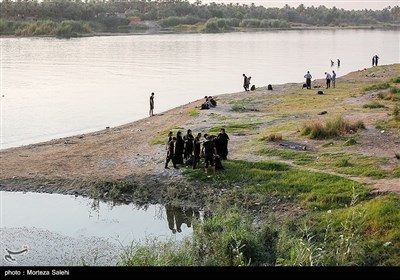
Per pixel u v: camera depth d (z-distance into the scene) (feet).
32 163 84.53
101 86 200.23
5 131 117.39
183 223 62.13
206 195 67.87
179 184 71.51
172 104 158.81
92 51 371.56
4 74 231.50
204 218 62.23
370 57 350.23
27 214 64.03
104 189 71.97
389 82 162.20
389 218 51.98
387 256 46.75
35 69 254.47
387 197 57.31
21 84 200.54
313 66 286.66
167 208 66.54
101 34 597.93
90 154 89.20
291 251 47.11
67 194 71.46
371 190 60.44
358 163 71.92
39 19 636.89
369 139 83.82
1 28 548.31
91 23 652.89
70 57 321.73
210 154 72.95
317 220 56.24
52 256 51.13
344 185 63.26
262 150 81.46
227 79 225.35
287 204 62.08
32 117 134.92
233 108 123.75
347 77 202.28
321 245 49.62
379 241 48.96
